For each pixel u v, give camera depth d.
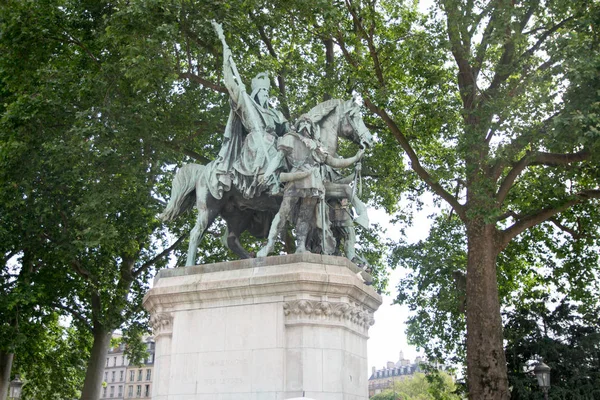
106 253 23.12
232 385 8.56
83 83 17.06
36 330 24.34
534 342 20.25
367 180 22.52
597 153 14.69
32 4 17.53
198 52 18.69
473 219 17.36
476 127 15.47
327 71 18.28
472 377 16.55
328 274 8.66
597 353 19.92
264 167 9.96
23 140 17.69
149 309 10.04
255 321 8.76
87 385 23.97
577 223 21.45
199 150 21.47
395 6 18.86
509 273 23.06
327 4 16.03
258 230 11.32
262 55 19.09
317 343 8.46
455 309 21.73
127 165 17.34
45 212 19.98
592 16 14.84
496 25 14.86
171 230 24.67
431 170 18.39
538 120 14.91
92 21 18.41
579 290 21.62
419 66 16.59
